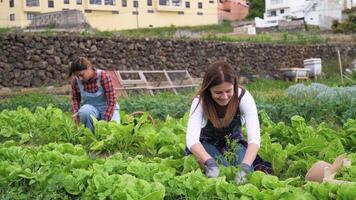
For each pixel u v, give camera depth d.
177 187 4.54
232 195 4.25
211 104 5.34
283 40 23.09
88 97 8.68
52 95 14.60
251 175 4.73
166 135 7.09
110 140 7.45
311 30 33.69
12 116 9.58
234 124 5.53
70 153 6.44
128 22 34.53
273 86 18.30
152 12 36.22
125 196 4.31
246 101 5.36
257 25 38.91
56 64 16.83
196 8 39.22
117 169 5.14
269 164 5.90
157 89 16.78
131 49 18.25
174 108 11.00
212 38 21.09
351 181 4.66
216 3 40.75
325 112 10.02
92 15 33.12
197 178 4.55
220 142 5.70
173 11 37.44
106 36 17.94
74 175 4.91
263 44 21.44
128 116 9.24
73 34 17.53
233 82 5.08
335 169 4.95
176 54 19.17
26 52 16.42
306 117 10.02
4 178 5.12
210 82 5.07
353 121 7.35
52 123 8.62
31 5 30.98
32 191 4.96
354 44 24.20
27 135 8.59
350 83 16.53
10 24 30.94
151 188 4.39
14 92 15.73
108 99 8.63
